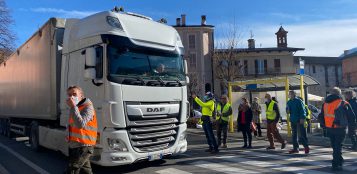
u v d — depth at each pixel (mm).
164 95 8484
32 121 12266
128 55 8023
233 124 18484
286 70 53875
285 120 19203
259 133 15789
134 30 8219
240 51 49969
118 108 7633
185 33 53062
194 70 51625
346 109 8203
